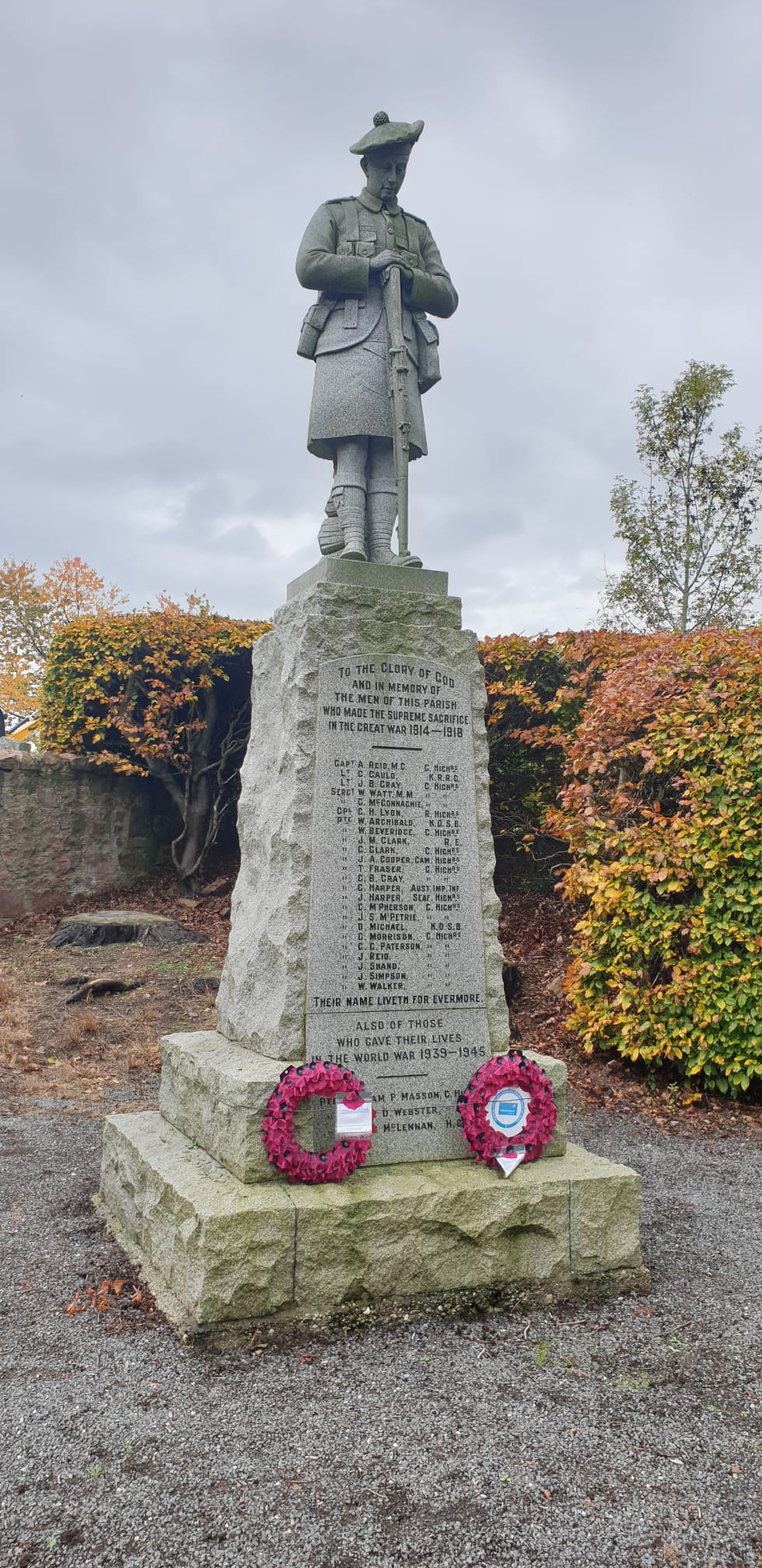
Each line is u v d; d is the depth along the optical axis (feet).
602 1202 12.55
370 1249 11.53
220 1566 7.67
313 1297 11.30
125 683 38.42
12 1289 12.29
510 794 35.24
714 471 45.96
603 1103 22.06
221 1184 11.90
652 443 47.19
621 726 25.04
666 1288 12.78
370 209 16.89
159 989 28.37
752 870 22.08
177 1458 8.93
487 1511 8.32
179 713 39.01
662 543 47.09
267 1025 13.20
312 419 16.79
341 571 14.43
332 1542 7.94
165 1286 11.99
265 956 13.67
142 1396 9.91
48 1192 15.61
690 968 22.16
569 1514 8.31
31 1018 25.66
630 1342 11.27
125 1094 21.25
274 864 13.84
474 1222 11.97
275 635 15.16
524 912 34.68
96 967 29.81
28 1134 18.39
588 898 31.89
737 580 46.39
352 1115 12.29
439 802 14.17
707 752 23.26
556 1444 9.25
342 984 13.15
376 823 13.70
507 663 33.91
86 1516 8.18
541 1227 12.24
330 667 13.74
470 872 14.23
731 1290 12.75
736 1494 8.61
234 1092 12.25
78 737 37.86
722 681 23.18
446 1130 13.28
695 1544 8.01
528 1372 10.55
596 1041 24.90
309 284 16.48
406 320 16.94
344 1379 10.32
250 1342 10.94
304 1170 11.90
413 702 14.21
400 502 15.52
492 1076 12.84
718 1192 16.69
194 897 37.96
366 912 13.43
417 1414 9.70
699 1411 9.89
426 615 14.55
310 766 13.43
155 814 40.01
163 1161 12.87
